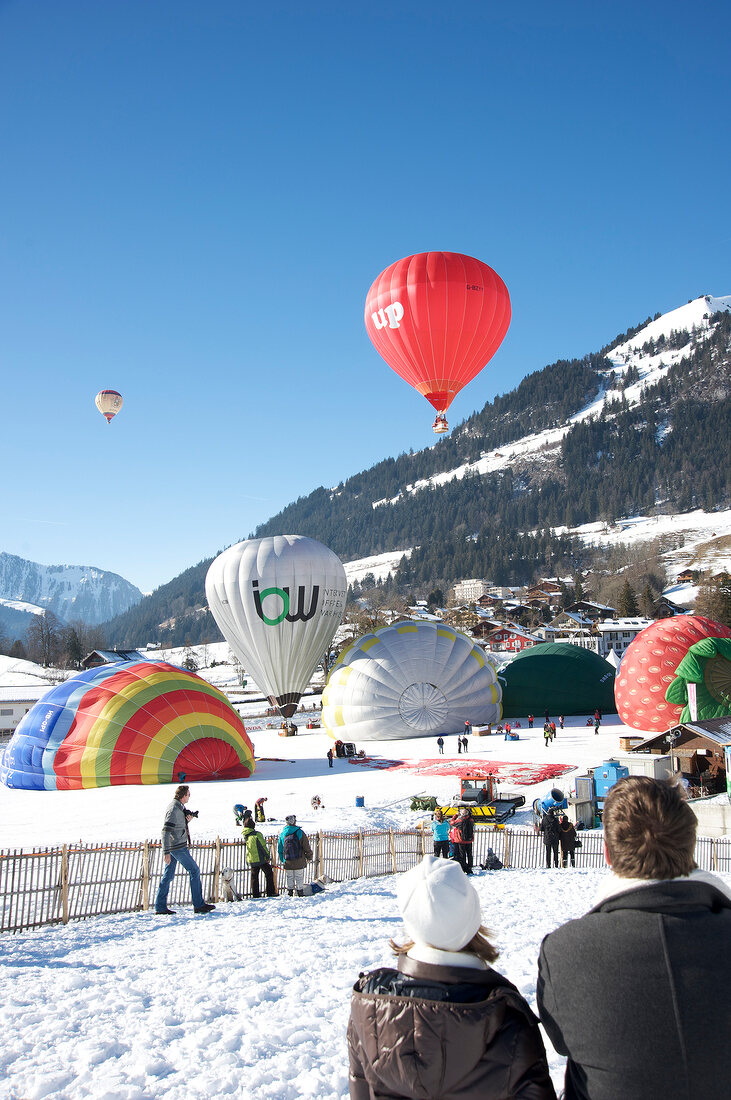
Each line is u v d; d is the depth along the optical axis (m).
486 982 2.56
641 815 2.38
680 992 2.14
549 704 60.53
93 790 36.72
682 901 2.30
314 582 52.19
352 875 17.77
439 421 33.78
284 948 8.98
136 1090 4.97
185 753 38.22
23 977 7.96
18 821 29.02
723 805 22.11
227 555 53.56
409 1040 2.40
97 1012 6.65
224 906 13.15
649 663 44.44
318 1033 5.96
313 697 93.44
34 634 157.75
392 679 52.31
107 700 39.00
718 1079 2.12
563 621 150.62
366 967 7.92
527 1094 2.39
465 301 32.09
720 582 132.50
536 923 10.18
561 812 21.55
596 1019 2.20
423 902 2.57
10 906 11.66
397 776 38.59
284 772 41.94
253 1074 5.19
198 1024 6.27
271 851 16.27
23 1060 5.55
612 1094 2.17
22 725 40.16
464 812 17.34
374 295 33.56
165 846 12.59
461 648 54.56
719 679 41.12
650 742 32.59
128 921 11.92
